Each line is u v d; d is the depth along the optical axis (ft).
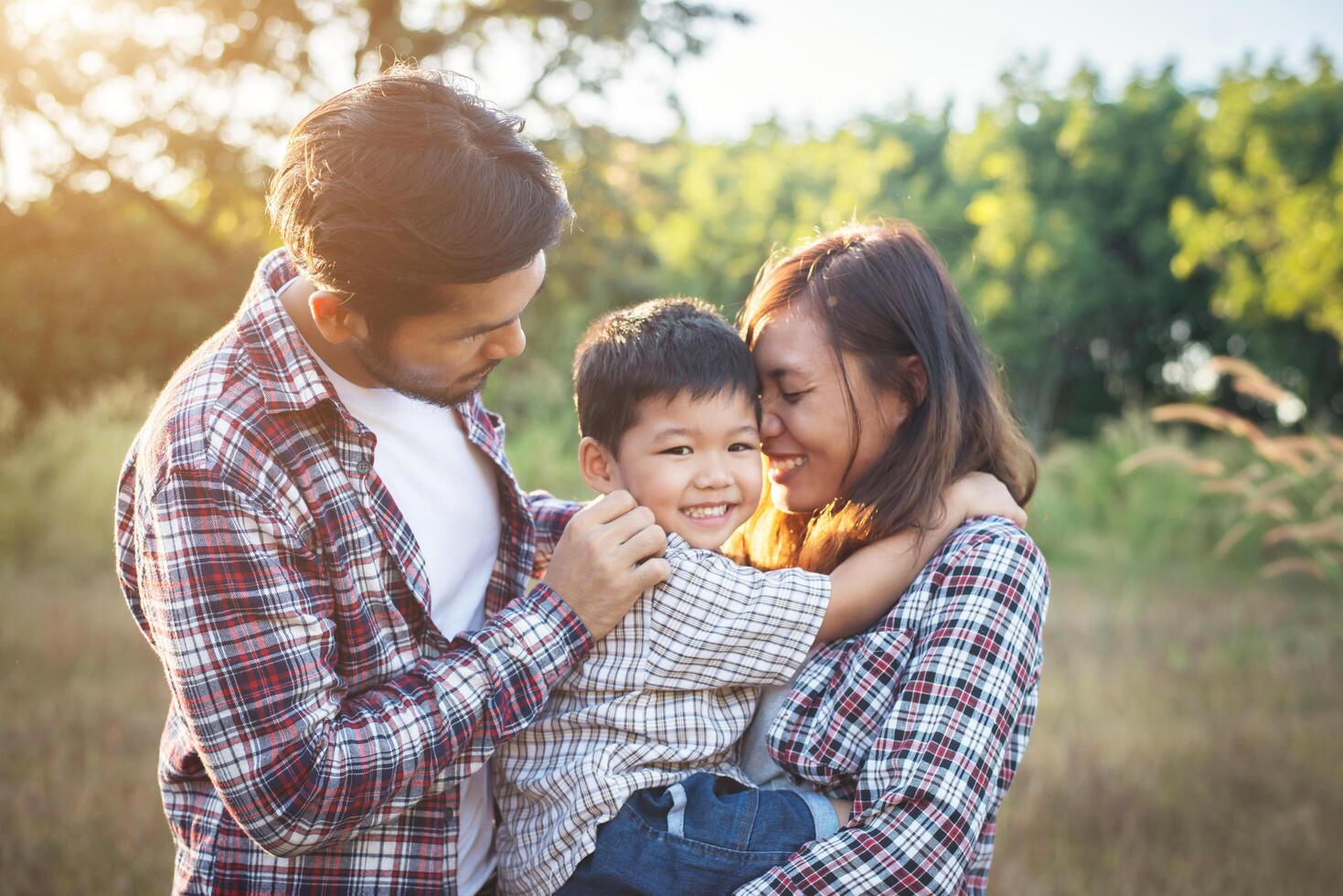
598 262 37.17
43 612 19.62
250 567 4.31
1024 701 4.94
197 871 4.78
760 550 6.18
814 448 5.43
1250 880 11.02
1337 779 13.57
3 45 32.91
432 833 4.85
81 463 27.30
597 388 5.52
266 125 35.94
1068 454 34.19
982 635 4.65
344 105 4.37
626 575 4.87
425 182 4.14
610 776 4.85
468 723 4.61
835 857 4.46
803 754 4.86
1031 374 71.72
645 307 5.79
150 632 4.93
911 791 4.46
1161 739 14.64
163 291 43.32
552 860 4.85
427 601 4.96
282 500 4.49
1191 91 69.82
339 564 4.64
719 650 5.01
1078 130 67.82
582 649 4.89
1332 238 45.16
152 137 35.40
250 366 4.58
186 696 4.27
